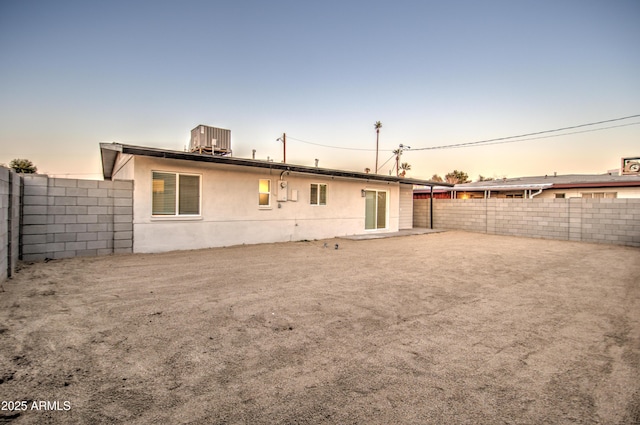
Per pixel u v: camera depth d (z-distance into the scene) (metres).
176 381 2.62
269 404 2.34
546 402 2.43
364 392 2.52
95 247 8.28
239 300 4.82
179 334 3.54
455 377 2.77
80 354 3.04
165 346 3.24
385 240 13.16
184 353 3.11
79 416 2.16
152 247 9.02
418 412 2.28
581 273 7.17
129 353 3.08
